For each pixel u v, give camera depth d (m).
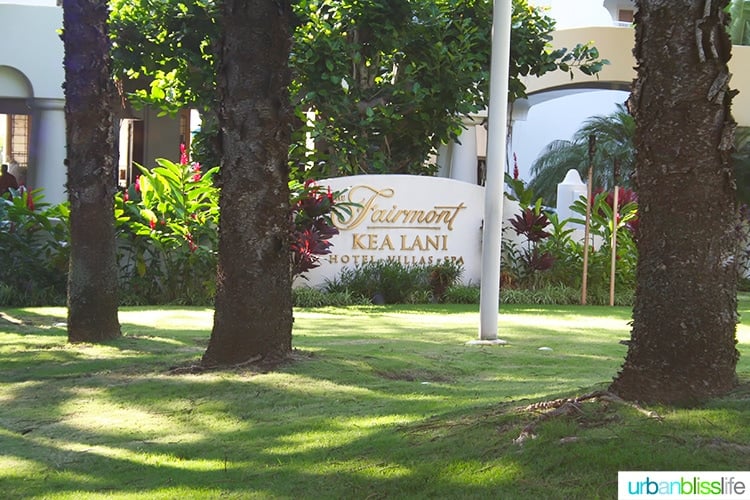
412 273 15.09
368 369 7.49
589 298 15.56
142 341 9.38
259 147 7.28
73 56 9.09
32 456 5.57
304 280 15.09
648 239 5.04
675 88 4.92
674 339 4.96
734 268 5.04
